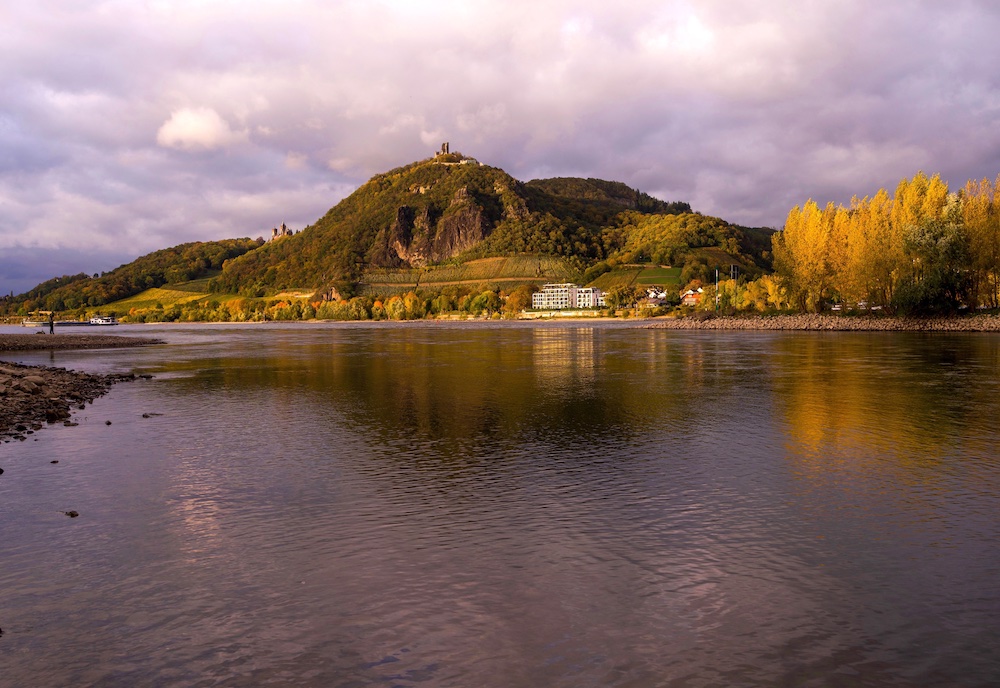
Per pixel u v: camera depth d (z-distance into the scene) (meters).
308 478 19.44
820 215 144.00
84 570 12.84
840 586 11.76
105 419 30.78
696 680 8.97
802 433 25.66
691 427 27.16
